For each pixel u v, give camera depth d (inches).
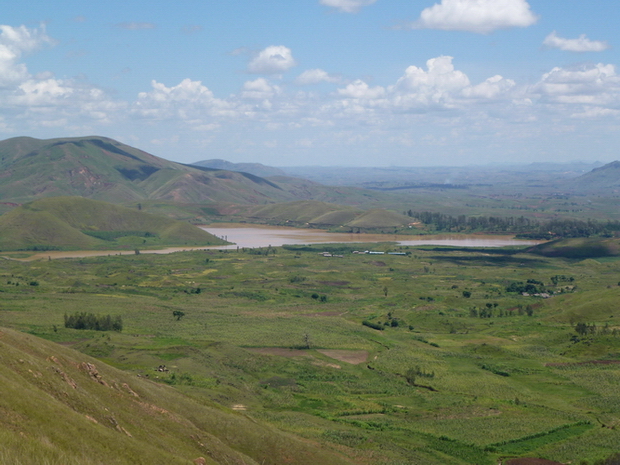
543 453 4458.7
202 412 4188.0
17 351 3339.1
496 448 4562.0
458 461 4303.6
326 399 5880.9
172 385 5516.7
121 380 4079.7
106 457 2516.0
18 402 2559.1
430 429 5002.5
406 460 4200.3
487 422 5187.0
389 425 5088.6
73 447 2445.9
